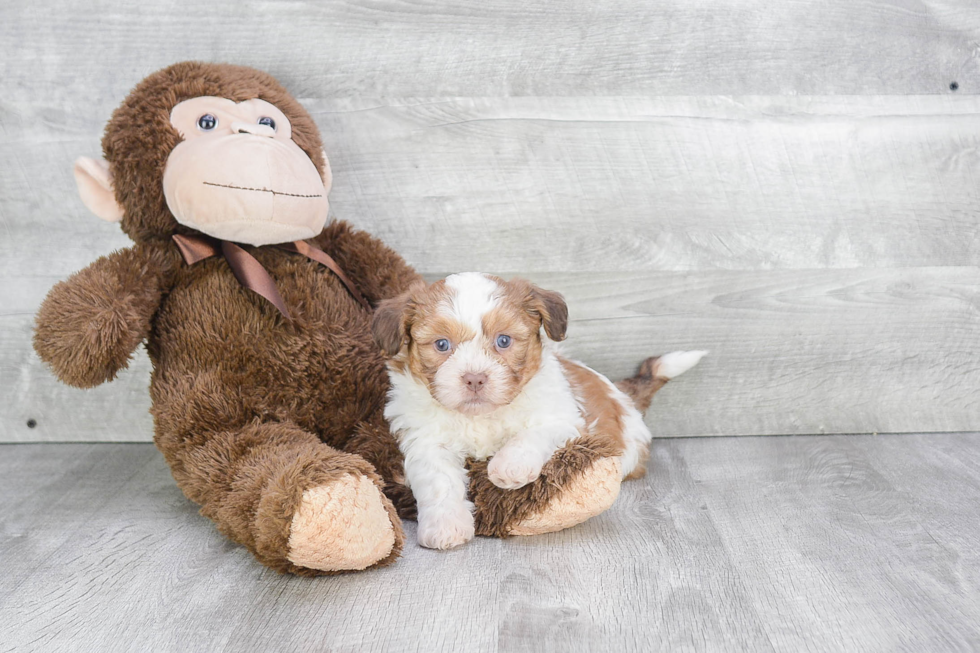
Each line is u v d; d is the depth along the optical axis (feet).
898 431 9.39
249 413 6.95
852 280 9.08
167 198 6.89
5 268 9.09
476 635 5.13
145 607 5.58
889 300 9.11
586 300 9.14
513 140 8.85
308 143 7.63
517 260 9.05
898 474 7.96
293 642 5.08
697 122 8.82
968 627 5.14
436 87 8.79
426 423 7.00
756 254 9.04
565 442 6.72
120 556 6.42
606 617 5.32
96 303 6.64
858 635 5.07
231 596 5.71
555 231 8.99
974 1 8.71
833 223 8.99
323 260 7.70
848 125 8.86
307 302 7.35
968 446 8.86
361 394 7.50
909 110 8.85
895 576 5.83
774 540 6.47
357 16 8.64
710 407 9.37
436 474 6.78
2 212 8.99
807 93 8.83
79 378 6.72
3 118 8.82
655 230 9.00
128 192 7.03
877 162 8.90
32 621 5.42
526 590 5.70
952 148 8.89
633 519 6.96
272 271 7.44
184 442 6.75
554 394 7.16
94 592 5.82
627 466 7.70
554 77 8.78
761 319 9.16
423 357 6.74
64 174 8.91
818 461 8.41
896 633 5.08
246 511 5.91
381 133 8.84
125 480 8.21
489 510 6.65
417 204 8.95
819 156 8.89
